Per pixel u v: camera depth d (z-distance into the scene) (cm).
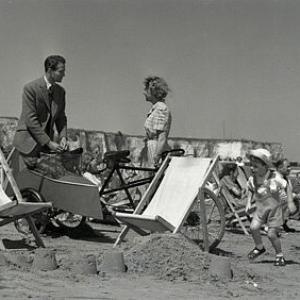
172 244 703
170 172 891
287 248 1005
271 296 601
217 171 1300
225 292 600
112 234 1040
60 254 746
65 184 941
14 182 782
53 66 957
